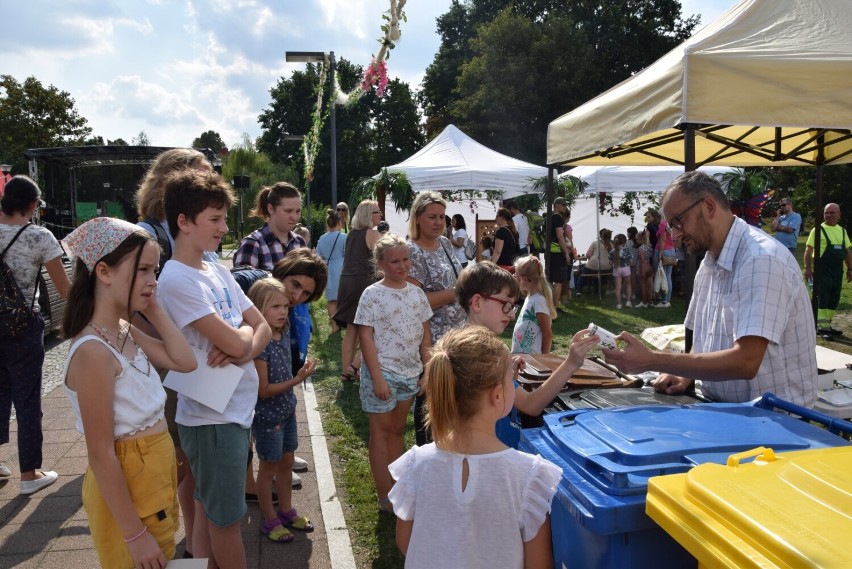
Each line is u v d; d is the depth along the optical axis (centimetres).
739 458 154
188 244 242
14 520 351
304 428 508
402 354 349
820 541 116
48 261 393
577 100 3394
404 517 174
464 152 1373
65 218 1489
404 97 4897
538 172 1302
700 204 246
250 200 2981
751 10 368
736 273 238
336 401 582
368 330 346
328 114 1184
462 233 1151
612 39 3659
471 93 3566
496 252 1005
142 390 201
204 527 268
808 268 900
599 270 1255
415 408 405
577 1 3712
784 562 116
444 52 4250
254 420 321
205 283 240
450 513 166
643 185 1320
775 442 177
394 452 360
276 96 4956
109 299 196
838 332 898
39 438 387
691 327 302
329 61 1159
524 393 247
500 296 280
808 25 362
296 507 374
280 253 416
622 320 1031
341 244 901
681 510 142
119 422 195
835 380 361
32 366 384
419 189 1262
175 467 215
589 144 478
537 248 1261
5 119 3353
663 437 181
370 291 348
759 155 535
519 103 3388
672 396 269
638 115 395
